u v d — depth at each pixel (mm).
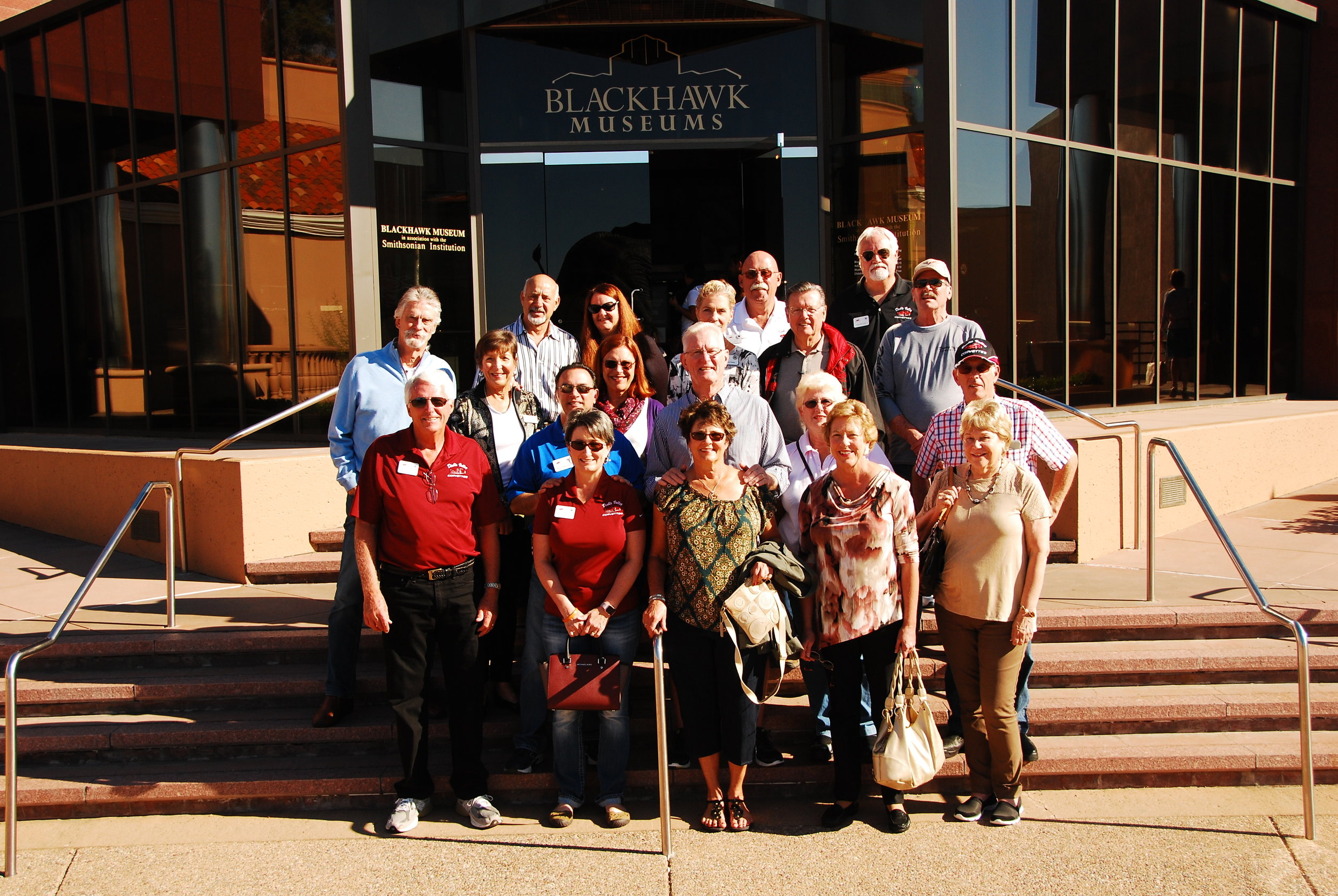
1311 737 4207
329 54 8156
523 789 4371
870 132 8602
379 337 8234
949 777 4398
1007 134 8562
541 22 8664
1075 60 9258
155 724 4684
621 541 4051
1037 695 4727
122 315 10195
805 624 4176
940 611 4086
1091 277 9578
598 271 9094
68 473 8070
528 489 4387
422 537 3996
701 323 4348
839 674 4055
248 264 8961
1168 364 10586
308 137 8398
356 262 8070
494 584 4211
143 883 3764
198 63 9156
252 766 4508
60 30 10398
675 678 4059
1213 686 4844
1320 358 12578
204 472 6504
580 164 9000
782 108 8969
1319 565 6250
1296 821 4086
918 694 3971
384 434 4680
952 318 5086
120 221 10062
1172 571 6145
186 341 9539
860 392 4773
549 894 3627
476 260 8805
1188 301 10836
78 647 5070
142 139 9758
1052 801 4293
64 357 10812
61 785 4344
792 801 4371
